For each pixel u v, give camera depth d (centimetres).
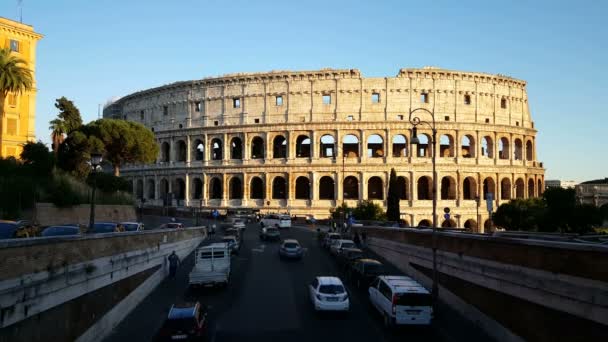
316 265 5456
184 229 5969
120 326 3123
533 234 4012
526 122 12494
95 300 2750
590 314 2222
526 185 12056
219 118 12219
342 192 11188
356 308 3628
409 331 3091
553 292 2466
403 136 11575
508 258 2884
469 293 3409
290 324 3200
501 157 12450
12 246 1920
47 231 3938
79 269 2517
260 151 12525
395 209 9069
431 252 4266
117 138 9775
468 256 3422
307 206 11194
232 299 3869
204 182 12125
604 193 12888
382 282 3338
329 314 3459
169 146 13088
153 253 4219
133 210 8694
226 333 2994
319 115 11462
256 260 5772
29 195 5941
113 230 5009
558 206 7044
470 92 11669
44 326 2147
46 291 2161
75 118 10875
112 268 3048
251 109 11869
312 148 11400
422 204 11088
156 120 13388
